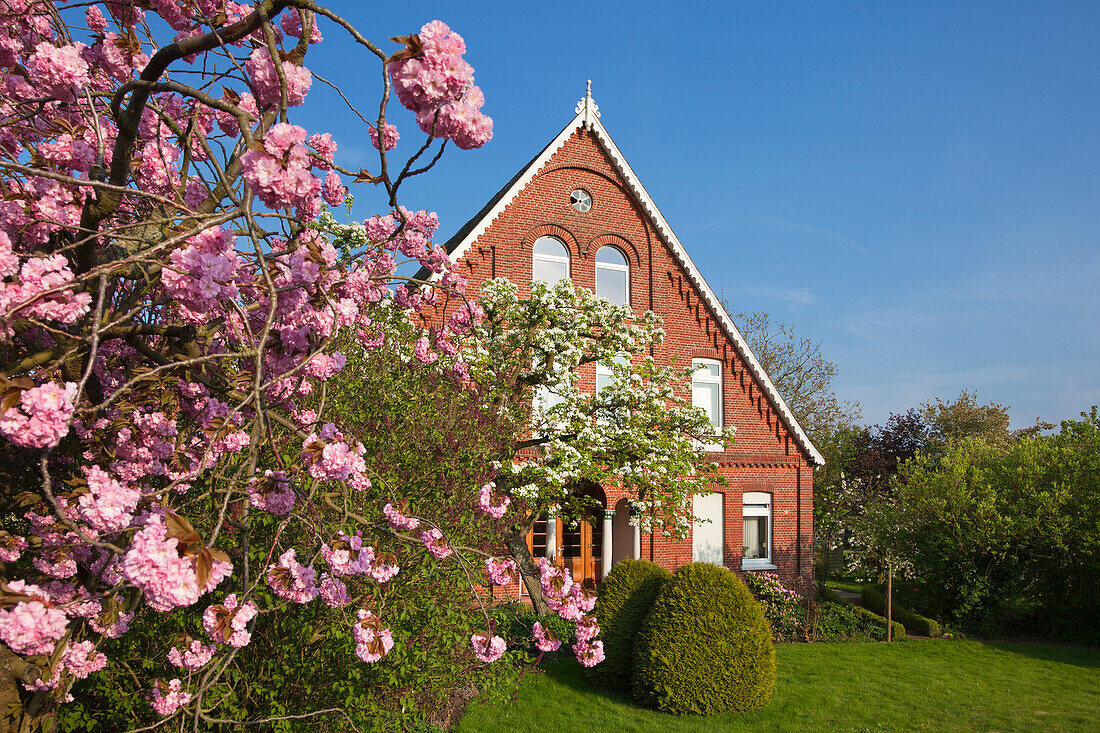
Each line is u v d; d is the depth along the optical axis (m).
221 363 3.62
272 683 5.26
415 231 4.89
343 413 6.14
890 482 22.30
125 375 3.87
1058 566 17.30
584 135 18.36
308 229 3.46
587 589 4.54
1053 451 18.77
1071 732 9.93
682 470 12.18
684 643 10.06
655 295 18.64
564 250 18.03
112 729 5.09
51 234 3.50
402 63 2.94
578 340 12.65
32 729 3.28
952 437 39.69
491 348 12.05
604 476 11.70
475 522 7.02
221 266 2.82
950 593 18.06
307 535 4.70
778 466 19.33
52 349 2.89
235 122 4.38
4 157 3.43
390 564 3.35
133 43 3.80
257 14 2.99
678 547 18.20
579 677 11.23
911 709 10.74
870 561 19.78
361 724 5.41
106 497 2.69
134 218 3.84
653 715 9.73
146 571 2.06
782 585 17.59
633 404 12.55
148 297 3.70
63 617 2.47
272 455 4.10
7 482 3.32
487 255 17.08
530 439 12.55
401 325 7.58
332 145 4.10
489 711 9.31
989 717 10.51
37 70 3.06
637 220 18.72
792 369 36.03
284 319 3.29
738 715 9.97
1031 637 17.56
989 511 17.66
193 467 3.69
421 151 3.13
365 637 3.23
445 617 6.15
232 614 2.80
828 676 12.38
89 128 3.61
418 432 6.97
